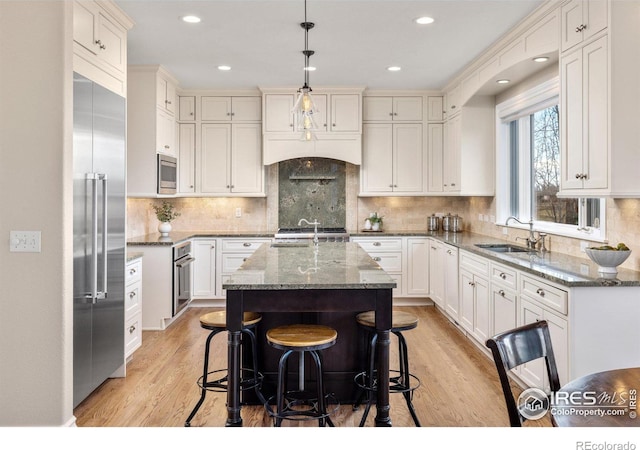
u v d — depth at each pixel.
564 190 3.28
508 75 4.45
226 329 2.70
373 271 2.97
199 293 6.00
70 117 2.75
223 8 3.59
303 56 4.77
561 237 4.05
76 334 2.89
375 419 2.64
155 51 4.62
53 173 2.68
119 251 3.53
